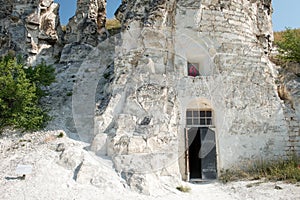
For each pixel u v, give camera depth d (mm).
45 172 7457
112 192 7004
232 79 10664
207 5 11336
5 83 10523
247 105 10500
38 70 11930
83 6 16344
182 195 7559
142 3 11602
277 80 11836
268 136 10391
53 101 12094
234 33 11398
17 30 15188
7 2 15742
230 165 9789
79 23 16016
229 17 11539
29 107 10523
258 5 14031
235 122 10219
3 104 10094
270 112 10672
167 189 7793
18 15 15469
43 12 16484
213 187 8719
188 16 11000
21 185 6910
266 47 13539
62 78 13773
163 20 10891
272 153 10242
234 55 11055
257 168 9750
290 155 10211
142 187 7301
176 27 10922
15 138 9781
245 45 11445
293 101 11016
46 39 15914
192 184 9148
